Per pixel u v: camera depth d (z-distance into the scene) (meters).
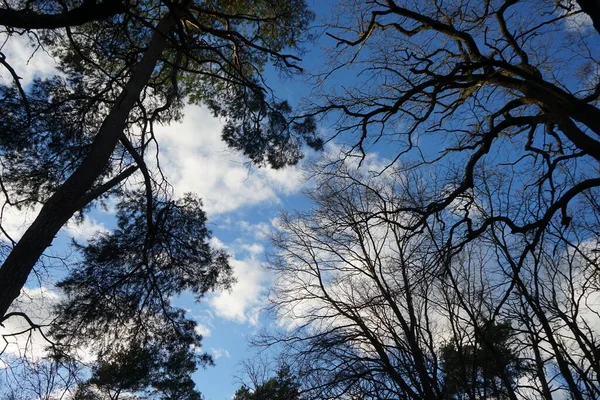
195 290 11.48
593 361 7.00
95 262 10.86
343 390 11.45
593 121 6.75
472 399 7.94
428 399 10.23
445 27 8.00
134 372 15.27
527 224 6.66
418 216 7.69
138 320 10.84
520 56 8.38
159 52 9.59
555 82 8.43
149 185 9.15
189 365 15.93
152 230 10.27
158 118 11.40
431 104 7.75
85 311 10.30
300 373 12.24
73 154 10.41
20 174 10.18
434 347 10.69
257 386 17.14
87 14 6.73
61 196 7.38
